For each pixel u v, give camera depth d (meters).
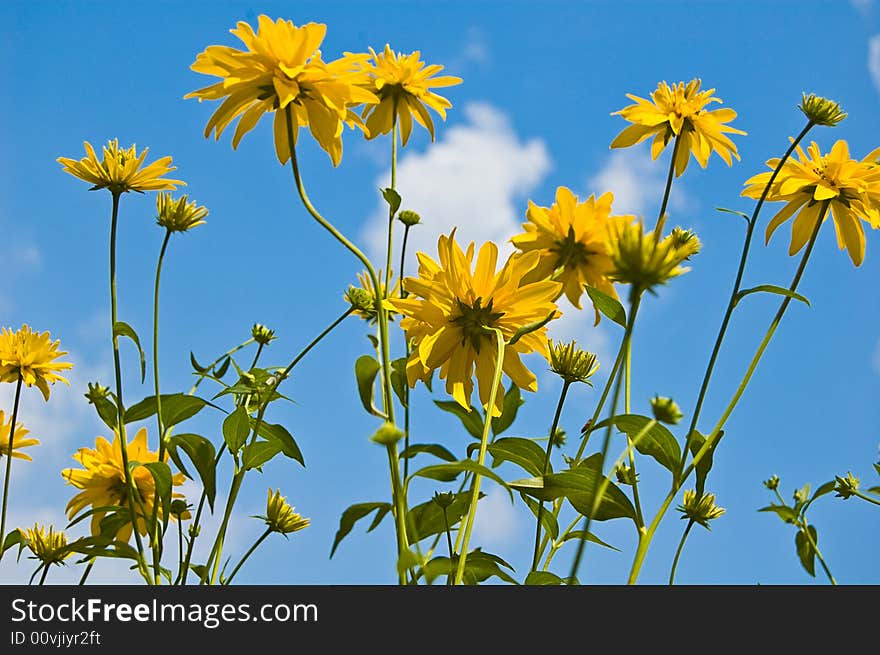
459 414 1.74
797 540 1.68
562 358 1.69
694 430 1.62
